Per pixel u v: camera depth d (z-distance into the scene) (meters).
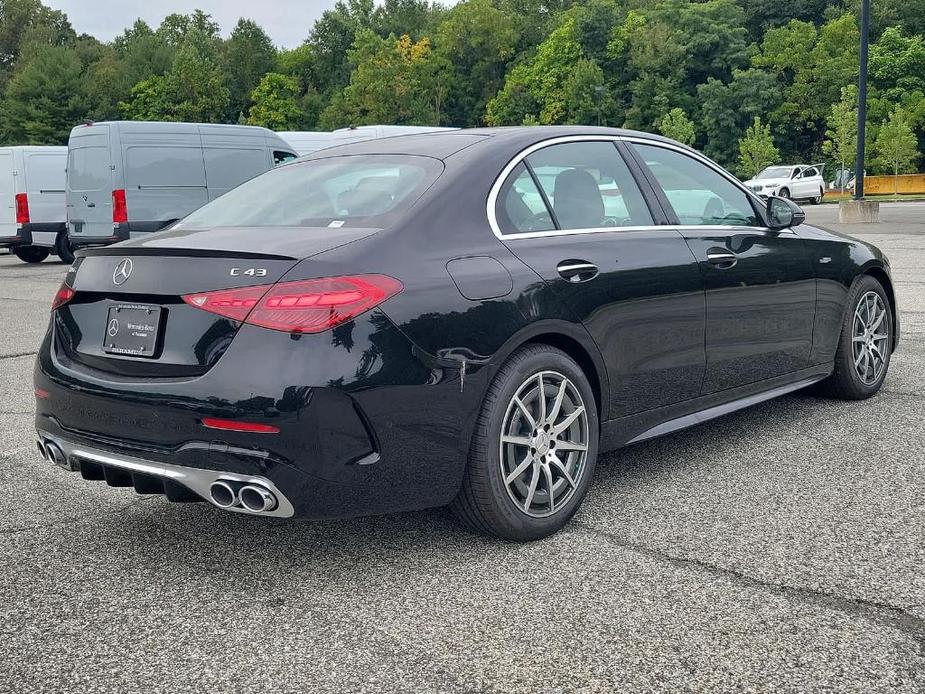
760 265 4.35
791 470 4.02
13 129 85.19
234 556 3.22
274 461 2.73
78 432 3.13
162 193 14.59
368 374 2.81
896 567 2.97
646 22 95.56
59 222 18.22
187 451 2.82
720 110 78.62
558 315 3.32
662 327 3.79
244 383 2.74
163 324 2.95
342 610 2.77
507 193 3.43
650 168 4.09
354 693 2.29
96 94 89.31
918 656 2.41
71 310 3.28
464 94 112.44
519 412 3.23
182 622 2.71
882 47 76.81
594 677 2.34
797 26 79.31
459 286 3.06
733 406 4.30
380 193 3.31
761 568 2.99
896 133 60.34
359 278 2.86
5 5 131.12
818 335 4.84
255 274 2.82
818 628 2.57
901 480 3.84
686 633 2.56
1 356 7.69
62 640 2.62
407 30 129.75
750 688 2.27
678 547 3.19
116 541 3.39
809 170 39.38
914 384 5.64
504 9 119.94
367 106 99.19
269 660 2.47
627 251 3.70
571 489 3.39
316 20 126.31
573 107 89.19
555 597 2.81
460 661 2.44
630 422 3.74
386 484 2.90
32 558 3.23
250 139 15.55
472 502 3.16
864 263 5.16
